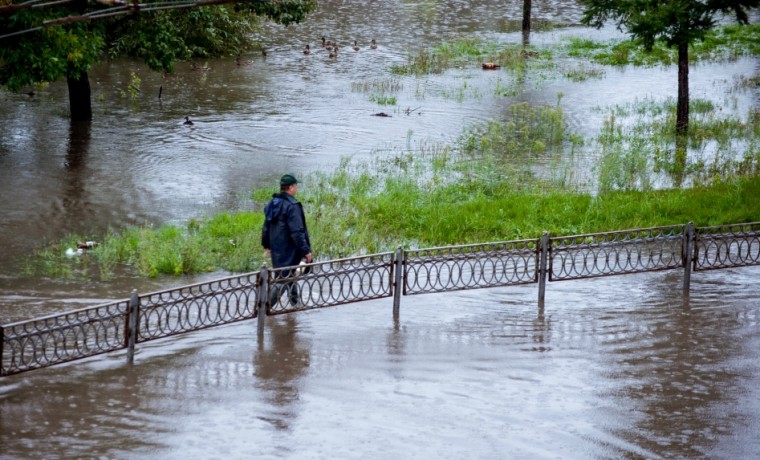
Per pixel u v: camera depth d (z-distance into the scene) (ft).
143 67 196.54
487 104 168.66
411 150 133.39
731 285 73.05
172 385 51.70
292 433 45.52
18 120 147.02
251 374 53.52
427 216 95.61
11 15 107.76
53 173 115.65
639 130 146.00
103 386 51.47
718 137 140.05
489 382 52.90
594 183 114.93
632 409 49.32
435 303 68.39
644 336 61.21
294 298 61.67
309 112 159.94
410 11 289.94
